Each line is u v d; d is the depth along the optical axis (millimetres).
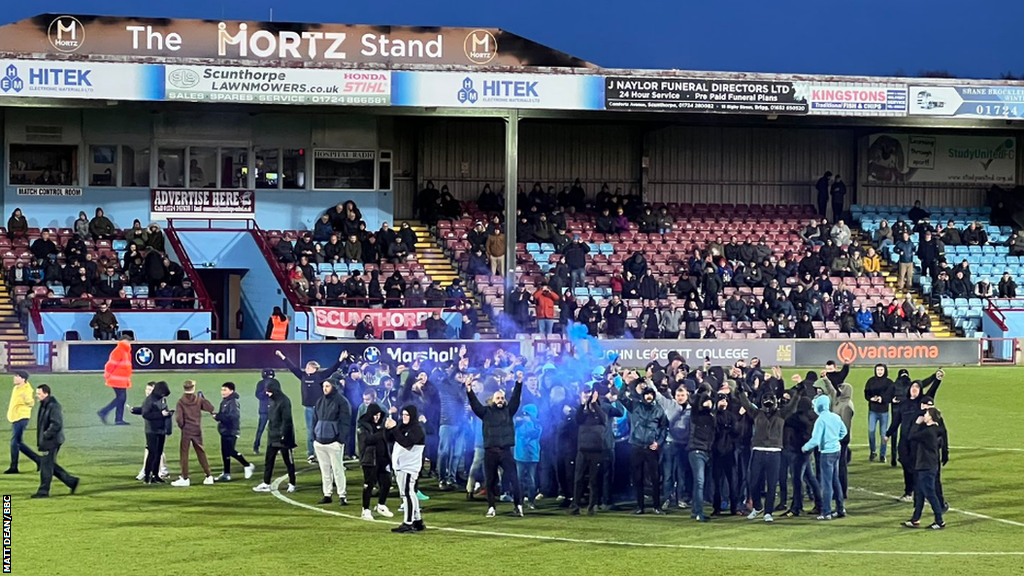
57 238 44875
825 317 44156
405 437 19000
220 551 17688
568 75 42406
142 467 24359
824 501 20531
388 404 24203
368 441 19875
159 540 18344
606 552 17891
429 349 37594
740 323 43719
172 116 46906
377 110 42250
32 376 35750
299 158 48094
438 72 41656
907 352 42500
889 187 54406
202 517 19969
